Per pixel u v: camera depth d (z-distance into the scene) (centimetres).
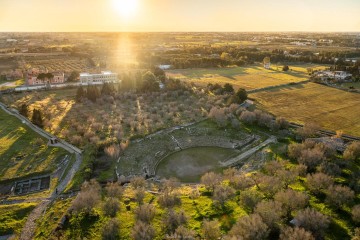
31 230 7331
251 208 7662
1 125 14075
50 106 16912
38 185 9600
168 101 18288
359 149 10388
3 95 19225
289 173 8719
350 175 9306
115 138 12644
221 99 17850
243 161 11450
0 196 8906
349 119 14825
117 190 8375
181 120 15088
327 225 6619
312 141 11131
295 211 7362
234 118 14675
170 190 8669
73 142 12131
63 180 9675
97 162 11044
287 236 6069
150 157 11762
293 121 14575
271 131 13750
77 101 17788
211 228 6544
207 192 8875
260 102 17600
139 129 13725
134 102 17988
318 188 8188
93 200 7688
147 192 9012
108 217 7606
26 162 10775
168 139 13150
